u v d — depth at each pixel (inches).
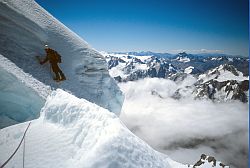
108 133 253.0
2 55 538.3
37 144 275.4
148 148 289.1
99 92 724.0
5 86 474.9
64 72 658.8
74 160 243.4
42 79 573.6
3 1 625.0
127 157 235.6
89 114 296.8
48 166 240.7
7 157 258.4
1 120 478.6
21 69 545.0
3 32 588.7
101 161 217.0
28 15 681.6
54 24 768.9
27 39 630.5
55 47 692.7
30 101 509.0
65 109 322.3
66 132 291.7
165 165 284.2
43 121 334.3
